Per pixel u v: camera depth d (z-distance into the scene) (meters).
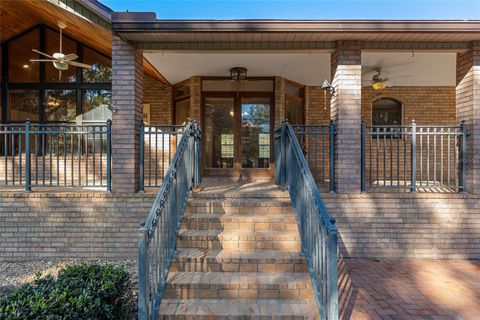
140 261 2.40
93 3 4.46
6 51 7.11
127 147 4.56
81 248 4.53
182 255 3.29
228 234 3.55
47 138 7.08
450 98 8.01
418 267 4.23
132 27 4.19
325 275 2.63
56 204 4.51
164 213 3.03
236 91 7.29
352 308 3.04
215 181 6.21
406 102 8.01
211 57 5.81
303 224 3.39
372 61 6.03
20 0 5.61
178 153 3.64
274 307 2.81
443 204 4.60
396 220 4.60
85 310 2.22
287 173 4.50
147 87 7.84
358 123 4.64
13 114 7.16
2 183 5.81
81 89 7.14
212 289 2.97
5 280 3.85
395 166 7.65
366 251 4.61
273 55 5.70
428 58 5.82
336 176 4.71
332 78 4.91
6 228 4.51
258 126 7.32
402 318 2.86
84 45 7.12
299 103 7.97
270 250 3.52
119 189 4.56
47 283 2.61
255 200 4.19
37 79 7.14
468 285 3.62
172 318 2.70
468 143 4.69
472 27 4.19
